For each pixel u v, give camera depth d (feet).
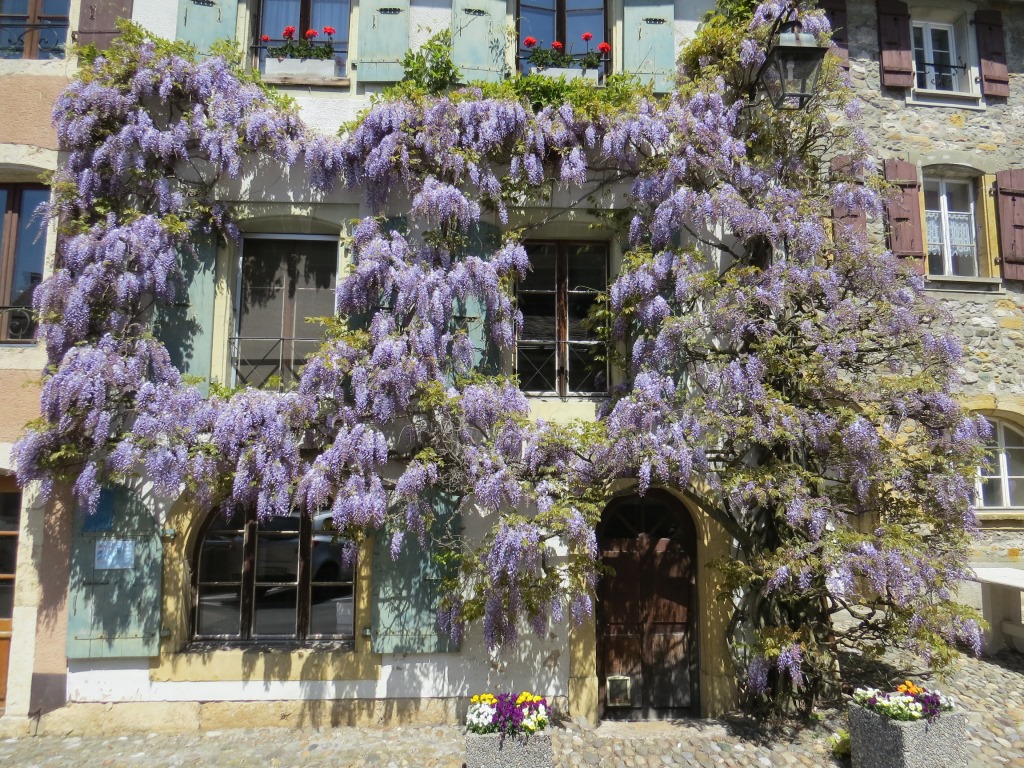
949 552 17.63
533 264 22.63
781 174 20.93
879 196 20.80
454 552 19.31
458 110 20.56
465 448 18.31
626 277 19.88
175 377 19.06
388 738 18.49
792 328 19.24
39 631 19.22
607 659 21.16
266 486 17.70
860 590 18.11
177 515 19.72
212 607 20.30
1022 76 26.68
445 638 19.56
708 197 19.95
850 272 19.19
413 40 22.44
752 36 20.81
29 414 19.85
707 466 18.34
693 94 20.90
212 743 18.24
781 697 19.19
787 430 17.25
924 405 18.15
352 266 19.93
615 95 21.47
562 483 18.21
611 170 21.67
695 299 19.89
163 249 19.48
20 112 20.71
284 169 20.98
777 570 16.69
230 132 20.02
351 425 18.61
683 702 21.06
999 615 23.08
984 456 19.04
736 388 18.01
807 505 17.02
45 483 18.45
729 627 20.39
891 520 18.63
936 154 25.70
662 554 21.62
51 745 18.22
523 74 23.20
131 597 19.16
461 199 19.86
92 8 21.30
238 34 22.16
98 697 19.08
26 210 21.40
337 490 18.53
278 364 21.35
